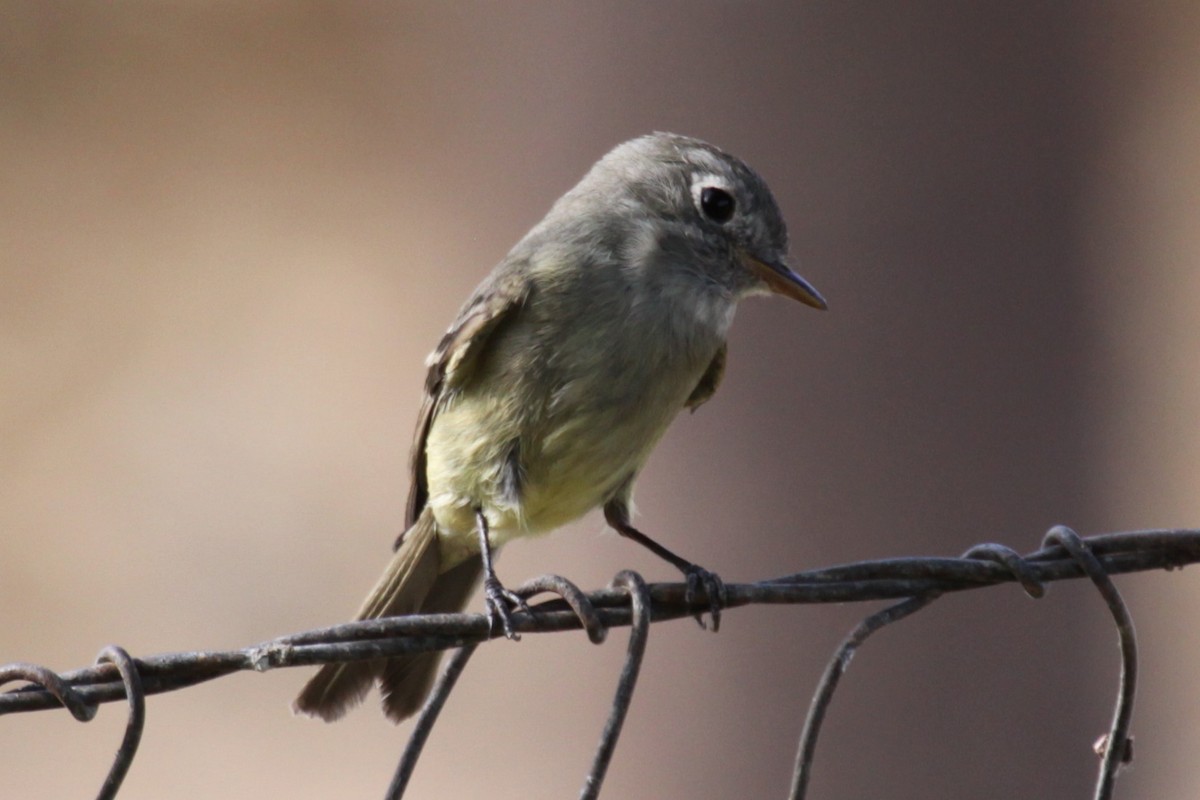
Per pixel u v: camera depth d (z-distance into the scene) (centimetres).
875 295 1288
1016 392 1284
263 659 545
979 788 1245
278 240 1680
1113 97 1347
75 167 1730
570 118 1458
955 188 1296
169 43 1744
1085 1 1326
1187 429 1410
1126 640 567
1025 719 1249
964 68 1303
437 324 1603
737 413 1296
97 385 1639
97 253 1695
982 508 1272
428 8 1652
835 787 1262
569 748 1386
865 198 1296
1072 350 1295
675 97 1362
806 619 1302
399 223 1630
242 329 1645
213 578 1543
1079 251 1314
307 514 1574
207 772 1442
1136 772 1477
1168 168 1389
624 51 1402
